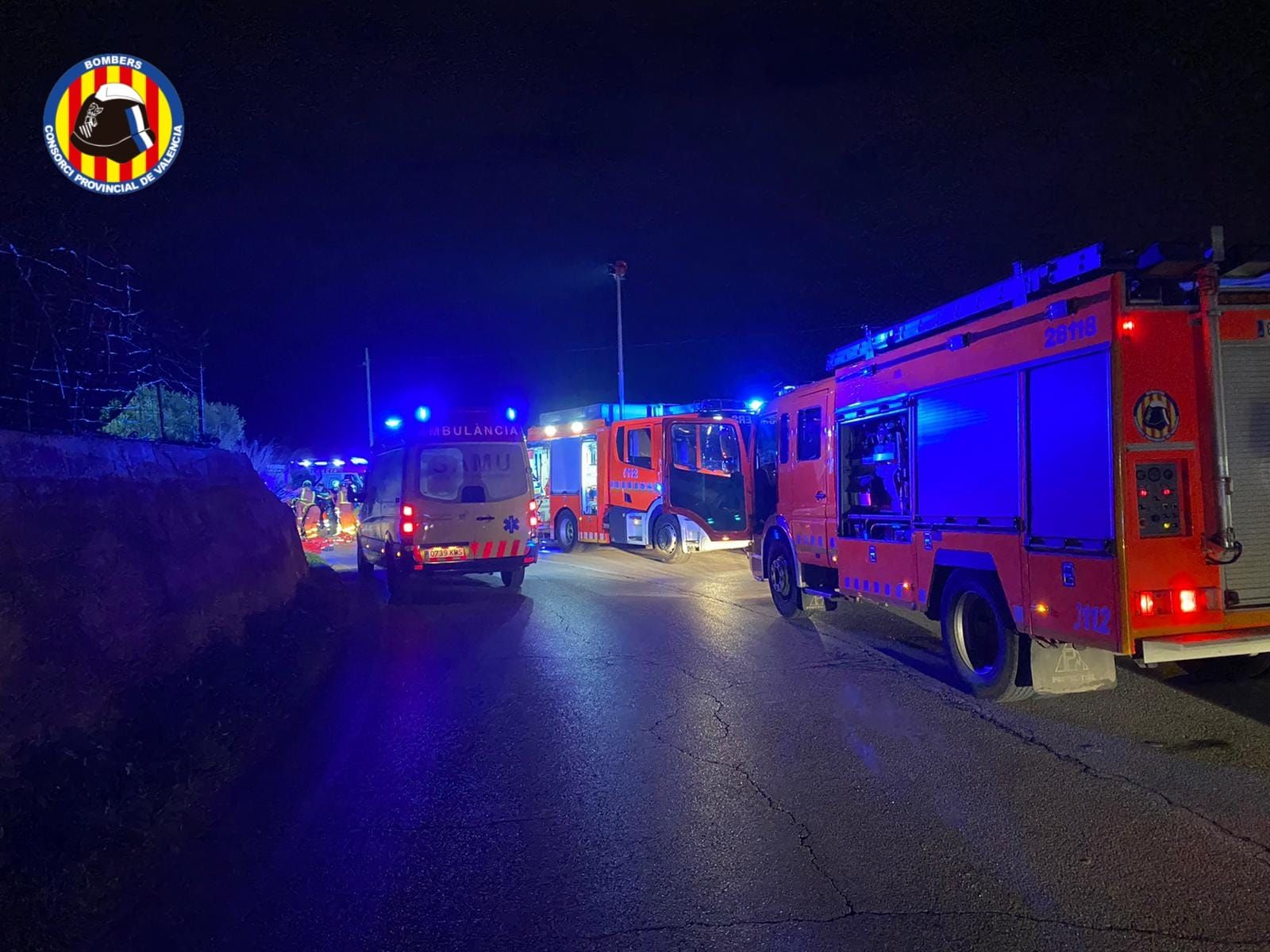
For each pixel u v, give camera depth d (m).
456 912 3.88
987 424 6.77
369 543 14.68
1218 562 5.61
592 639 9.94
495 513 12.86
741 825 4.68
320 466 31.12
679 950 3.49
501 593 13.76
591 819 4.84
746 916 3.74
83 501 6.35
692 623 10.86
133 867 4.41
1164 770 5.25
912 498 7.80
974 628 7.23
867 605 11.65
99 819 4.59
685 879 4.09
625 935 3.63
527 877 4.18
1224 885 3.86
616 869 4.22
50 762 4.82
